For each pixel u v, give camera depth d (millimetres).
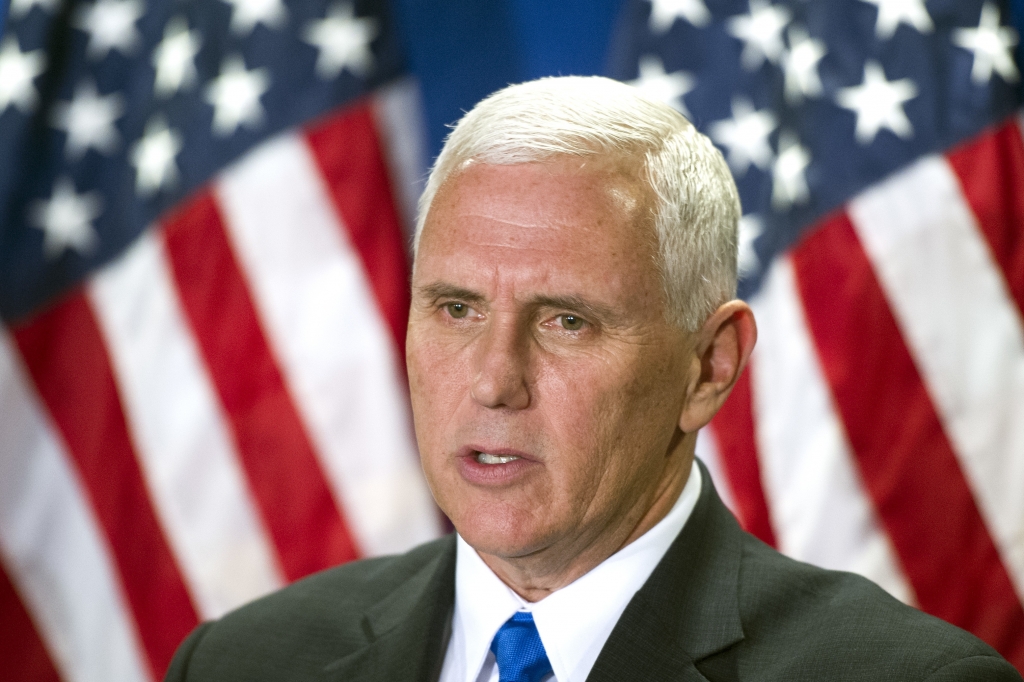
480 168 4094
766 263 10102
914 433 10016
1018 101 10430
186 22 10953
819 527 9977
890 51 10508
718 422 9867
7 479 10328
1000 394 10008
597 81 4367
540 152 4035
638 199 4055
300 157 10602
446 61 11508
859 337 10078
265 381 10438
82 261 10594
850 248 10211
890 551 9945
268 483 10391
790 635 4293
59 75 10906
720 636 4262
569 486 4047
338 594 5363
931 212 10172
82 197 10695
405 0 11461
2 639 10289
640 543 4418
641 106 4293
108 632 10367
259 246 10531
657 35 10648
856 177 10305
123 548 10367
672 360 4234
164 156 10719
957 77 10367
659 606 4309
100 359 10477
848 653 4113
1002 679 3996
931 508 9969
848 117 10414
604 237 3959
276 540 10344
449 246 4059
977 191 10172
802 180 10359
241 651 5137
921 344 10062
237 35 10852
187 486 10375
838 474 9977
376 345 10445
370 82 10781
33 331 10453
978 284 10102
